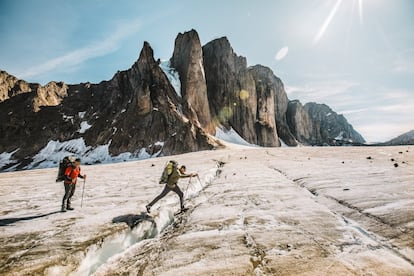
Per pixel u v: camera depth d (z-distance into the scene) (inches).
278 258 192.4
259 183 548.7
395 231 225.0
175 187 359.3
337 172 611.5
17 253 213.6
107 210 353.7
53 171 1180.5
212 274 175.6
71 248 219.9
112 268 215.9
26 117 3663.9
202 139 3065.9
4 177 1005.8
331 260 184.9
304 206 337.4
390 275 162.2
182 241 244.2
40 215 343.3
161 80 3590.1
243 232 254.1
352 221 266.2
